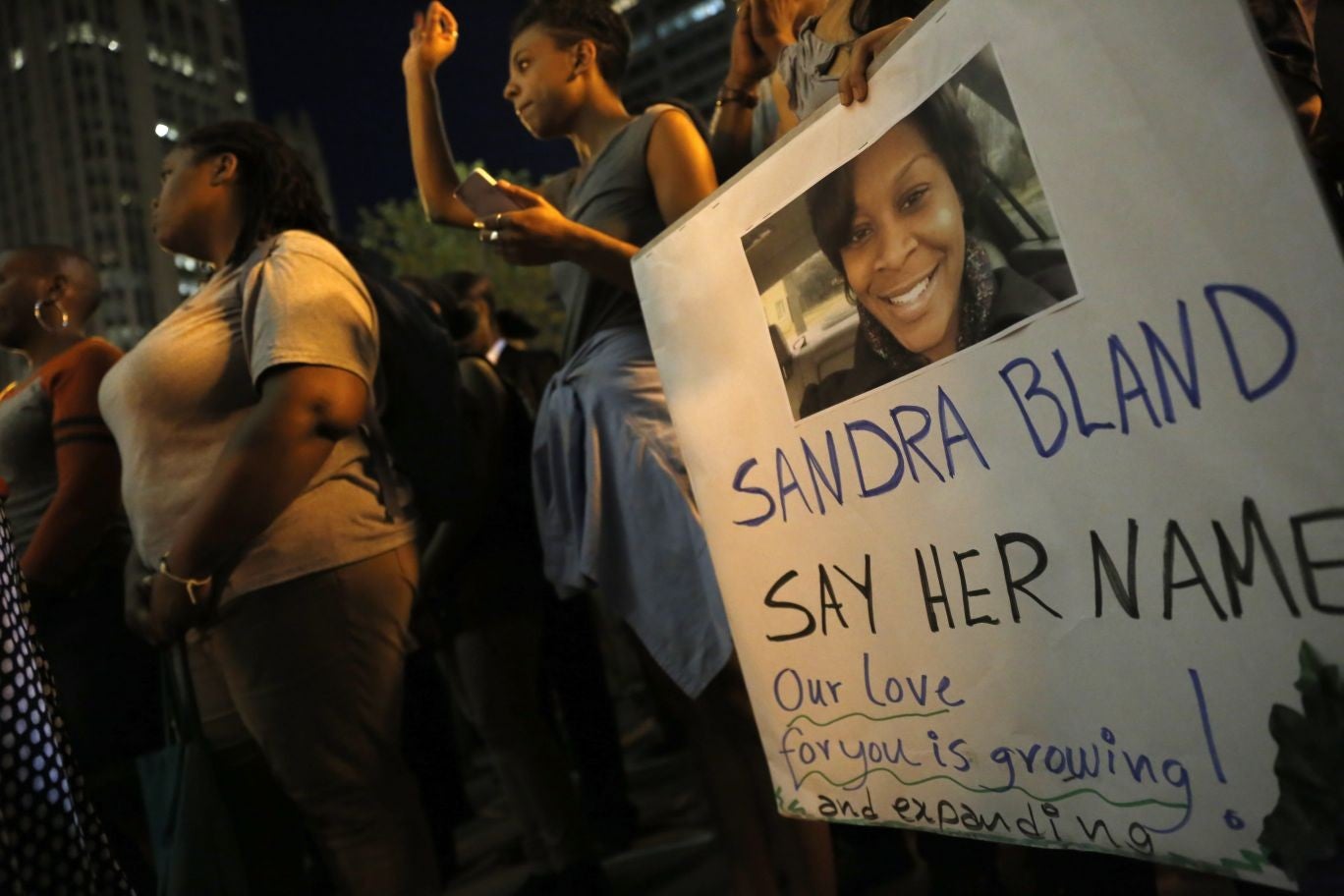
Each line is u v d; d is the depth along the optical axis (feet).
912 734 3.67
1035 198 2.91
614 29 6.89
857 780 3.93
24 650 3.78
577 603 10.41
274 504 5.23
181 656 5.63
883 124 3.39
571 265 6.67
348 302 5.82
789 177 3.83
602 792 10.08
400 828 5.64
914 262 3.35
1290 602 2.50
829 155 3.63
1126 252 2.70
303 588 5.51
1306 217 2.34
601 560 5.86
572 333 6.55
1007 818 3.37
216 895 5.32
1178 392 2.65
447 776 10.34
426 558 8.41
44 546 6.60
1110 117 2.67
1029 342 3.01
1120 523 2.86
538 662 8.83
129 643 7.09
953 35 3.08
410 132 7.67
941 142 3.20
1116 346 2.77
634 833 10.09
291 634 5.44
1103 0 2.64
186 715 5.62
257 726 5.49
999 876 5.91
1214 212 2.50
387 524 5.99
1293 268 2.38
